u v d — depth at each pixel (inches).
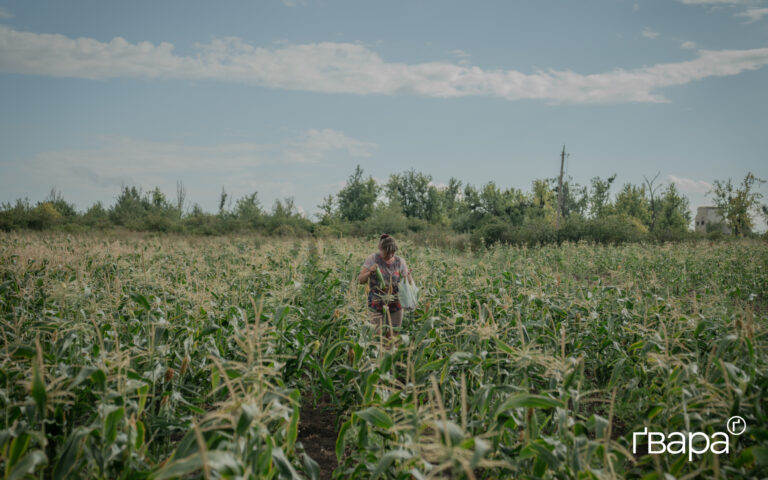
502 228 1176.8
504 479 120.8
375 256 241.4
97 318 189.0
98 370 105.8
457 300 278.1
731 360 161.0
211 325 197.5
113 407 100.8
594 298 297.3
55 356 142.3
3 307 236.1
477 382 176.2
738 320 154.6
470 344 197.8
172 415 153.9
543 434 149.6
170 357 182.5
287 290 227.8
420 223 1608.0
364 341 176.2
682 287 487.2
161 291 265.6
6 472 97.1
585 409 185.2
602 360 227.9
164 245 766.5
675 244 1063.6
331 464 156.4
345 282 309.7
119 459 104.3
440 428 90.9
